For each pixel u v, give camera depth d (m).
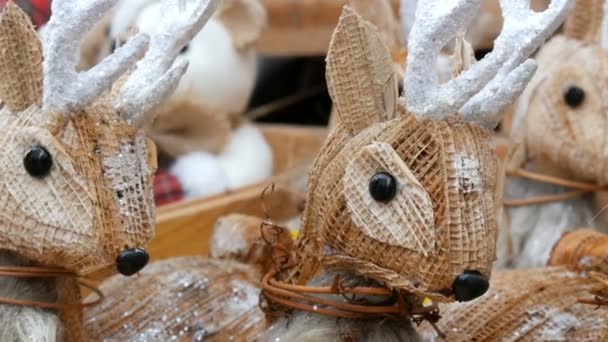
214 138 1.11
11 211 0.61
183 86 1.05
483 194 0.60
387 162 0.59
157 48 0.64
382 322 0.63
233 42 1.10
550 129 0.84
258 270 0.79
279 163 1.28
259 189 1.04
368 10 0.85
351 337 0.62
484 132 0.61
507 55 0.60
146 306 0.75
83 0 0.61
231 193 1.02
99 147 0.62
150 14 0.98
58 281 0.65
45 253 0.61
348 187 0.60
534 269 0.78
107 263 0.62
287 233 0.68
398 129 0.61
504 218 0.87
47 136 0.61
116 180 0.62
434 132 0.60
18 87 0.62
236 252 0.81
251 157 1.14
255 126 1.27
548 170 0.87
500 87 0.60
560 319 0.72
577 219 0.86
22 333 0.63
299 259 0.65
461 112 0.61
